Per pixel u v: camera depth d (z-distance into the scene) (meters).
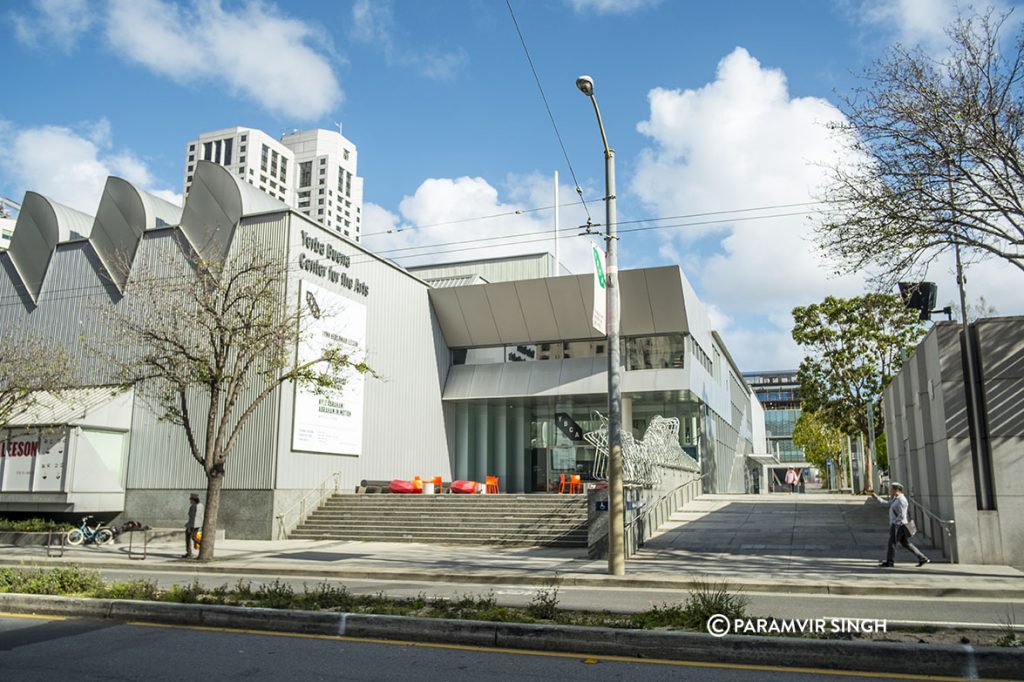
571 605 11.26
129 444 26.97
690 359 34.09
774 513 27.16
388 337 31.97
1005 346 16.45
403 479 32.22
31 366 23.59
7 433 25.42
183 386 19.03
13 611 10.33
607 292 14.97
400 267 33.31
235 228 27.03
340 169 173.50
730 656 7.49
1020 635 8.12
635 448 22.02
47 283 30.36
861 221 16.42
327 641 8.49
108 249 29.28
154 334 19.20
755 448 84.25
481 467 37.03
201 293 20.52
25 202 31.30
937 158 15.85
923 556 15.57
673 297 33.28
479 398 36.00
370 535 24.42
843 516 25.89
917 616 10.22
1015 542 15.70
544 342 36.06
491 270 45.75
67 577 11.19
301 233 26.92
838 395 46.62
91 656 7.72
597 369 34.81
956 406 16.66
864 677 6.85
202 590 11.07
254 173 157.88
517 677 6.89
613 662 7.49
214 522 18.36
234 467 25.44
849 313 45.06
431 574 15.23
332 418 27.77
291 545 22.67
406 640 8.56
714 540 20.77
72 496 24.47
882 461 46.12
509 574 14.86
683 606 10.23
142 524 25.92
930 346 18.30
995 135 15.16
